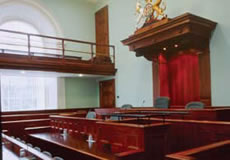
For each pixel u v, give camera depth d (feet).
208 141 9.88
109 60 28.53
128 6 27.30
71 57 29.19
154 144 9.08
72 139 14.15
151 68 23.80
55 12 30.22
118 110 16.94
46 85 30.12
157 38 18.24
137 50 20.97
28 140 16.94
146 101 24.38
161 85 22.45
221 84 17.84
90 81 32.68
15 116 23.22
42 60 22.74
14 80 27.91
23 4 27.84
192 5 20.12
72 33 31.53
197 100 20.16
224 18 17.79
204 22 17.01
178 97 21.99
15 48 28.30
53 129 19.07
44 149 14.84
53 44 30.37
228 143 6.26
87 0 32.73
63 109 29.30
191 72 20.79
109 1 30.68
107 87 30.58
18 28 28.86
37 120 21.93
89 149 10.89
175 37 16.99
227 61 17.49
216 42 18.20
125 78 27.40
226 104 17.48
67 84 30.48
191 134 10.57
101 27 32.22
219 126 9.52
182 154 5.14
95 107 32.68
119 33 28.60
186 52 21.01
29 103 28.78
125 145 9.64
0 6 26.61
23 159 7.06
